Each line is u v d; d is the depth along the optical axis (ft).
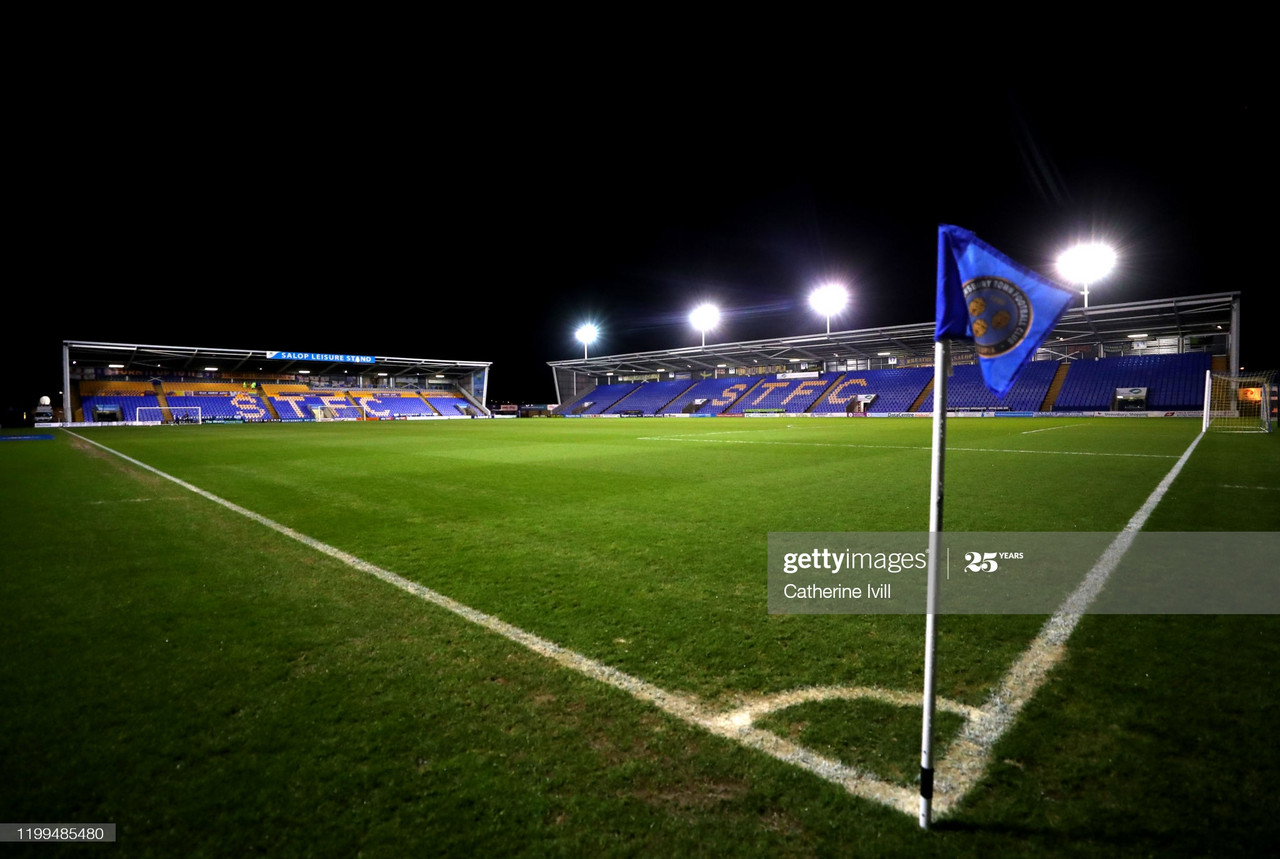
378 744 7.77
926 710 6.14
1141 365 117.70
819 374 167.12
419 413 184.14
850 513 22.63
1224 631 11.21
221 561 16.81
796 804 6.60
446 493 28.25
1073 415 110.52
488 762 7.38
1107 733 7.85
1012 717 8.29
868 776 7.06
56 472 38.45
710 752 7.56
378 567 16.08
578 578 14.94
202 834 6.23
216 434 84.64
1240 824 6.11
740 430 81.82
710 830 6.22
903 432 72.69
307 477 34.68
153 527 21.40
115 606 13.16
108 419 139.13
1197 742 7.60
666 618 12.18
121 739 7.93
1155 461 37.19
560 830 6.23
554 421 135.33
